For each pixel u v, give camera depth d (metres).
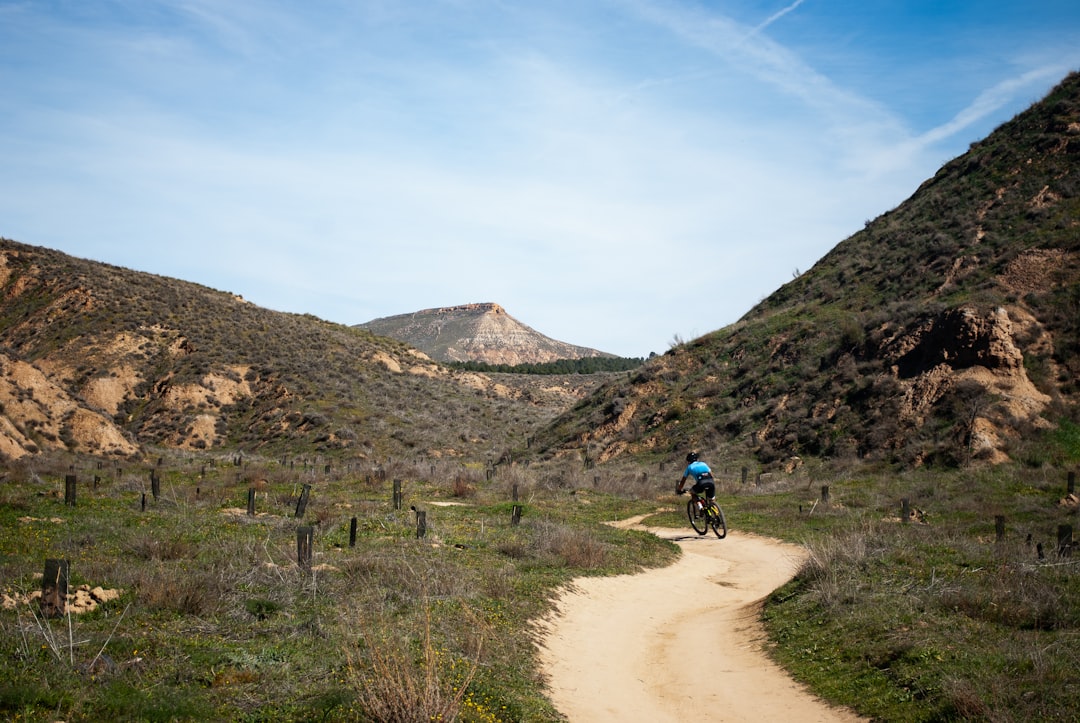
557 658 9.97
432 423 69.69
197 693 7.02
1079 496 23.19
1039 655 8.08
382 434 64.00
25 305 73.62
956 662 8.44
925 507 23.81
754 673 9.74
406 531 17.05
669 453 44.28
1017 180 48.66
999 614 10.00
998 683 7.60
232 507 21.73
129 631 8.73
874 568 12.85
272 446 61.00
